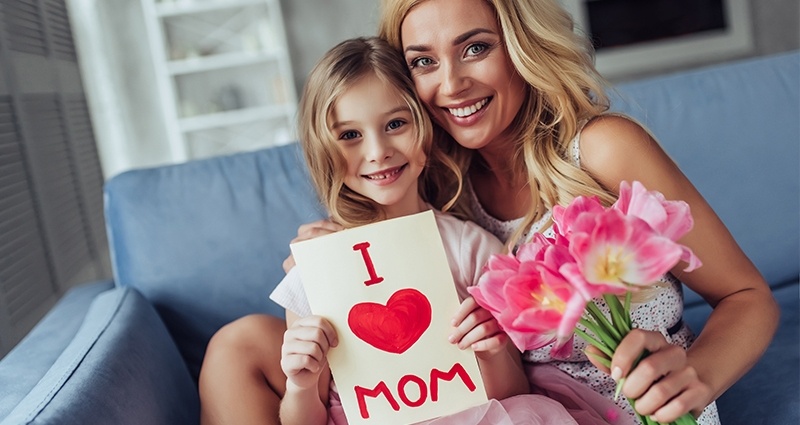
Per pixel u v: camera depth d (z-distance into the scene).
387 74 1.17
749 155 1.65
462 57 1.13
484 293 0.77
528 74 1.12
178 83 5.32
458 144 1.31
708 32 5.00
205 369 1.20
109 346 1.15
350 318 1.01
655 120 1.66
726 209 1.63
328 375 1.21
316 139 1.21
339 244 1.02
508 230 1.29
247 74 5.38
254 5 5.32
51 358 1.30
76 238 2.87
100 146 4.41
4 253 2.05
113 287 1.81
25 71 2.65
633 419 1.15
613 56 4.99
